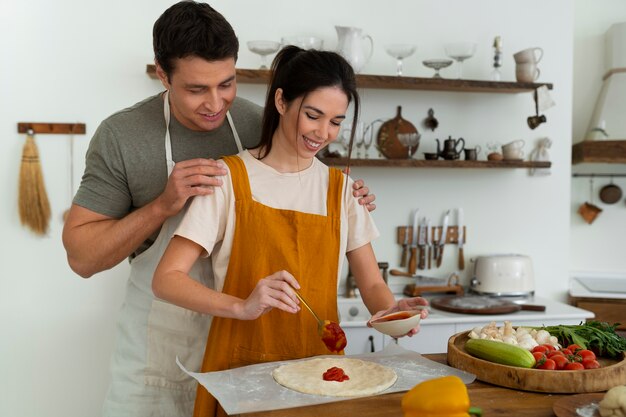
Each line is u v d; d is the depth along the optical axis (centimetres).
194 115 176
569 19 377
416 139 336
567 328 174
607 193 407
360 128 332
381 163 328
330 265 174
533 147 375
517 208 377
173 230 185
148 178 187
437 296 353
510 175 376
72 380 325
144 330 190
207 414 154
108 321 326
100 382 326
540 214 379
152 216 169
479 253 375
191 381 189
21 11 316
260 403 134
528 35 373
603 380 143
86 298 325
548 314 315
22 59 317
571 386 142
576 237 414
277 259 168
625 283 391
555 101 377
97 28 323
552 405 136
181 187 163
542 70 376
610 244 411
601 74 407
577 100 409
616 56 389
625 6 407
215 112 174
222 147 197
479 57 368
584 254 411
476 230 374
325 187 179
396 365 163
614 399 120
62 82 321
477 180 372
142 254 189
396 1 356
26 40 317
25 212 315
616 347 164
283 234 170
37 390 322
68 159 322
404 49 328
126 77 326
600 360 164
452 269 371
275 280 153
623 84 384
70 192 323
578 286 383
